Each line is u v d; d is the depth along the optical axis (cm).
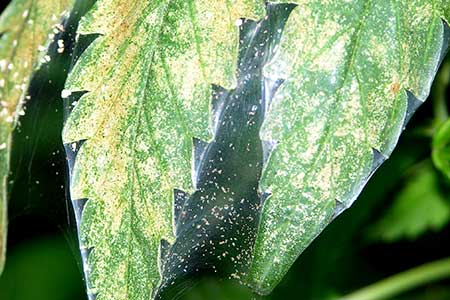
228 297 28
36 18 18
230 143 16
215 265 16
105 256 15
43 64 18
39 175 19
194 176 15
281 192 15
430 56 15
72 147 16
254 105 16
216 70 15
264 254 15
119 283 15
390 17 15
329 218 15
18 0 18
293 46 15
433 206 26
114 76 16
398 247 30
